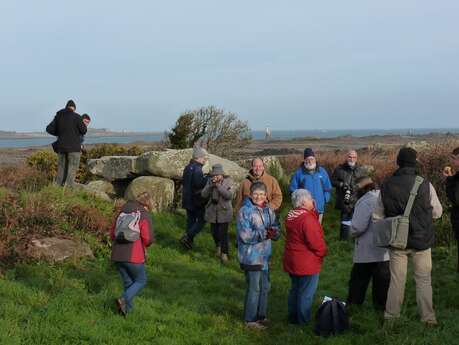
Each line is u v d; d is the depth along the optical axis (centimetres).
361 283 749
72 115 1241
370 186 739
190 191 1079
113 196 1401
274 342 649
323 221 1329
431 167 1230
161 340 609
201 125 2005
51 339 575
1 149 5753
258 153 3005
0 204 959
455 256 959
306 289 689
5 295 684
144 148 1995
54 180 1338
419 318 677
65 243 892
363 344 622
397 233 624
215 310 745
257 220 685
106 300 696
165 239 1112
